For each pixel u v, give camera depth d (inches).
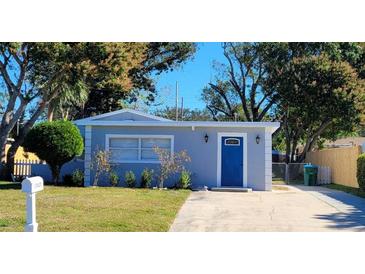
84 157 842.8
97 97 1427.2
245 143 785.6
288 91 1239.5
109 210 478.6
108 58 856.9
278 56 1363.2
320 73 1213.1
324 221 450.0
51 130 768.9
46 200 545.3
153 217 444.8
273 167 1157.7
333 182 986.7
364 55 1342.3
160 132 796.6
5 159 982.4
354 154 850.8
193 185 786.2
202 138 791.1
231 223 434.9
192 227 413.4
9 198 569.9
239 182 781.3
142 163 795.4
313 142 1330.0
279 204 568.7
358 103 1173.1
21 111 960.9
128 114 854.5
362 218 468.4
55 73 916.6
